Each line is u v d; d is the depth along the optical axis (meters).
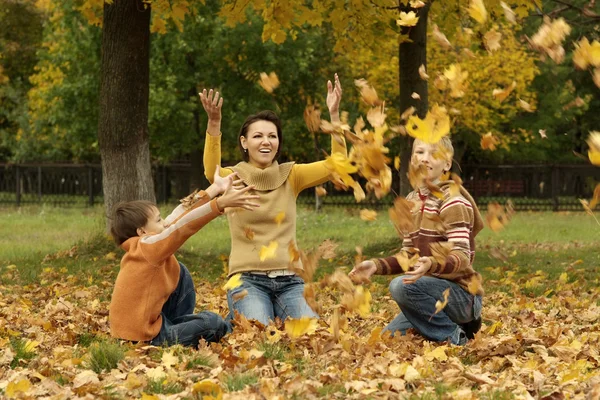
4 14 31.69
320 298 8.68
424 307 5.48
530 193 32.53
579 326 6.73
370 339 5.31
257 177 5.88
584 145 37.75
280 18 10.62
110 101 12.38
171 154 27.77
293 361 4.93
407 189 13.18
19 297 9.00
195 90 28.17
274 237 5.85
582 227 22.75
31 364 5.04
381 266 5.05
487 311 7.71
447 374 4.57
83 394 4.28
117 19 12.20
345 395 4.13
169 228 5.30
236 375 4.45
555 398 4.20
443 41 3.90
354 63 26.83
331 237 18.64
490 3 10.68
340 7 11.26
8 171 32.91
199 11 24.86
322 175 5.96
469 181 32.62
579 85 36.38
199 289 10.00
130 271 5.45
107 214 12.76
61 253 13.06
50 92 27.73
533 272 11.89
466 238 5.23
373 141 3.84
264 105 26.59
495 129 30.59
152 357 5.12
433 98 25.20
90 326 6.77
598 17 5.85
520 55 26.56
